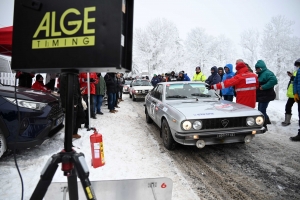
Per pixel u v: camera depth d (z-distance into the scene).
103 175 2.64
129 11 1.00
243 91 4.21
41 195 0.93
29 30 0.93
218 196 2.24
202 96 4.43
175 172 2.79
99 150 2.88
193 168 2.94
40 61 0.91
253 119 3.20
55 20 0.91
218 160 3.24
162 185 1.42
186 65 29.91
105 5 0.88
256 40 23.03
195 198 2.18
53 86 6.57
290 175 2.76
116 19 0.87
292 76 5.46
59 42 0.90
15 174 2.53
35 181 2.38
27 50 0.93
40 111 2.83
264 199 2.21
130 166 2.93
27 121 2.72
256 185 2.50
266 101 4.91
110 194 1.36
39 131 2.79
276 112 6.90
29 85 6.01
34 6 0.92
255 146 3.92
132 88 12.02
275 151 3.66
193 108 3.40
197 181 2.57
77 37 0.89
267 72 4.77
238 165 3.06
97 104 6.94
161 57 32.50
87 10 0.89
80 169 0.93
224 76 6.30
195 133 3.00
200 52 29.22
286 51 18.22
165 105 3.86
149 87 11.67
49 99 3.16
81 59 0.88
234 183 2.54
